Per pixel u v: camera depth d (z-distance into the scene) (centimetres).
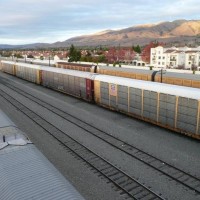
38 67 4672
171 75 2680
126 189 1219
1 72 7600
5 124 1367
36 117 2498
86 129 2080
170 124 1955
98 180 1303
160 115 2031
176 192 1184
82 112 2625
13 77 6209
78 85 3231
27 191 779
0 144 1103
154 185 1244
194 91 1752
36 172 886
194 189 1193
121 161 1505
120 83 2434
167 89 1938
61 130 2078
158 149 1655
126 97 2381
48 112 2667
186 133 1836
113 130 2044
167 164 1436
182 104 1822
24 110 2791
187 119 1803
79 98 3322
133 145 1731
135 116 2319
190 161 1475
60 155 1614
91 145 1758
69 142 1825
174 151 1617
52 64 6825
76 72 3303
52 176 865
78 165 1472
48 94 3750
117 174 1359
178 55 10775
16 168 911
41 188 795
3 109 2878
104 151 1653
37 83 4775
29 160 971
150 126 2127
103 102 2761
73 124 2231
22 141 1138
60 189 793
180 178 1300
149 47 13150
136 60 12475
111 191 1203
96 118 2394
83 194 1178
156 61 11519
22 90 4159
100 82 2756
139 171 1381
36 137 1952
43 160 986
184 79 2491
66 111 2680
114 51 12738
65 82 3584
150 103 2109
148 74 2936
